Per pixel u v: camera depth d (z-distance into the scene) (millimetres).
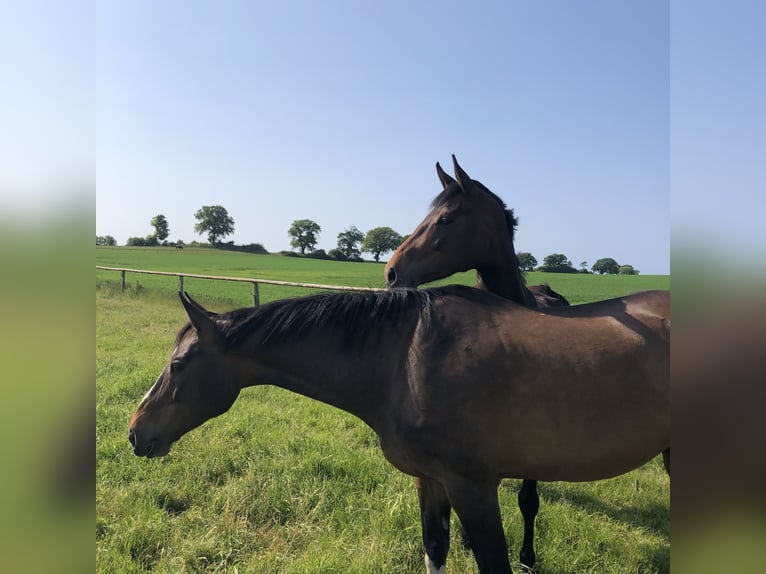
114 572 2584
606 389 1897
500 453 1961
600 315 2088
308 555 2725
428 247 2785
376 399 2133
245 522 3043
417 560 2709
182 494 3340
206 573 2646
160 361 6750
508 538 2936
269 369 2236
